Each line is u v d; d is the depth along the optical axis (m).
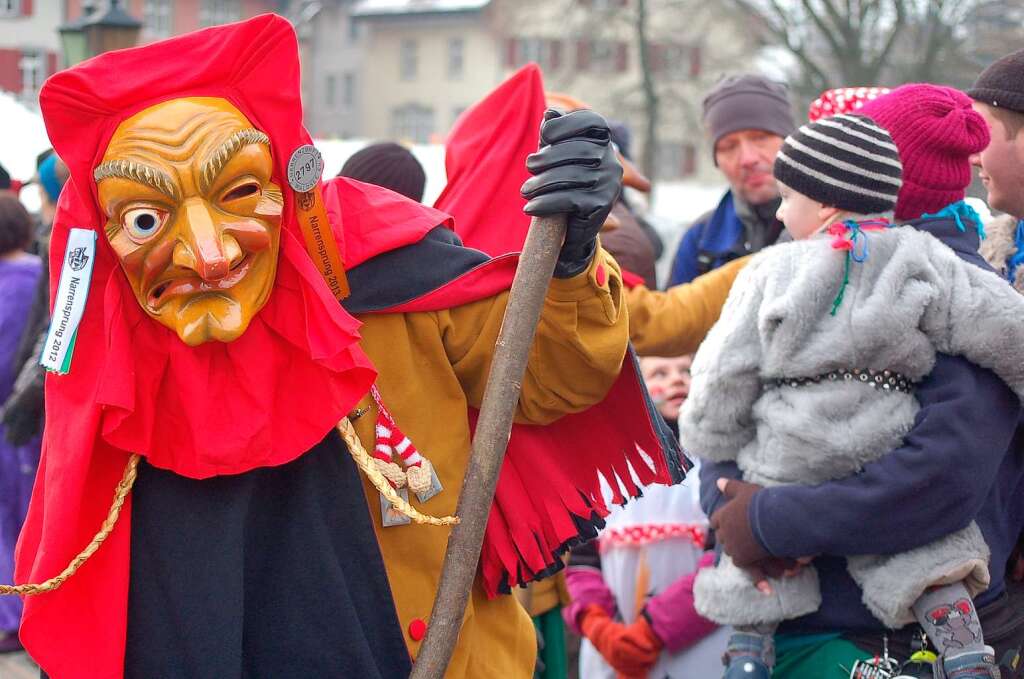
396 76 40.91
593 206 1.70
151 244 1.64
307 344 1.72
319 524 1.75
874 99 2.32
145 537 1.72
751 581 2.21
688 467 2.03
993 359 2.08
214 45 1.68
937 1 16.97
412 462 1.81
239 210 1.67
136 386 1.68
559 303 1.80
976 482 2.07
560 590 2.97
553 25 31.03
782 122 3.39
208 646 1.68
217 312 1.66
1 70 31.22
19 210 4.36
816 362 2.12
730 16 22.09
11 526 4.27
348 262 1.82
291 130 1.72
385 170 3.17
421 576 1.87
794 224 2.25
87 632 1.70
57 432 1.69
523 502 1.99
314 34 42.41
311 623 1.74
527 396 1.91
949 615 2.08
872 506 2.07
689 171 36.56
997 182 2.40
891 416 2.11
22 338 4.11
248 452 1.68
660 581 2.97
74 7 31.75
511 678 2.00
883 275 2.11
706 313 2.72
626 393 1.99
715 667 2.77
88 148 1.66
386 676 1.77
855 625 2.18
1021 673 2.20
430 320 1.87
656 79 25.86
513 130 2.38
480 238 2.33
